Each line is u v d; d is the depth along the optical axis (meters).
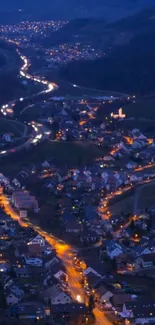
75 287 187.25
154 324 169.88
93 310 174.88
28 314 169.88
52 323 166.00
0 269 195.88
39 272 194.88
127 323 169.38
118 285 187.88
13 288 180.25
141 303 175.00
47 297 178.12
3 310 172.12
